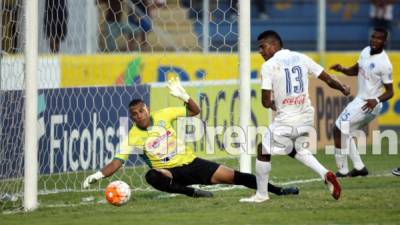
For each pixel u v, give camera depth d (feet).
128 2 162.09
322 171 79.61
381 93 107.04
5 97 96.68
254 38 200.85
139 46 162.20
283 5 208.54
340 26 207.10
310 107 81.61
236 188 94.02
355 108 105.81
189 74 166.40
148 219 71.67
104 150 116.57
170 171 83.71
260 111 131.44
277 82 80.33
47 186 100.42
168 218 72.02
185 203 82.02
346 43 206.08
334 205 78.28
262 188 81.46
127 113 119.03
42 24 119.44
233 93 127.65
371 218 70.38
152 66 164.35
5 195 89.76
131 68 161.27
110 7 153.89
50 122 109.09
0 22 92.94
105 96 116.26
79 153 113.29
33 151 80.69
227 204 80.48
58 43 125.39
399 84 173.27
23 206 81.66
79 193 94.17
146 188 96.68
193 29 180.04
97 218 73.00
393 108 172.45
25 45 80.74
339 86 81.66
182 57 165.99
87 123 114.11
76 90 112.88
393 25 205.77
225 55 167.84
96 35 161.58
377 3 202.69
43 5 117.80
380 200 81.00
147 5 168.25
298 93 80.38
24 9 81.66
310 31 203.72
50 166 109.50
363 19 208.03
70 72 155.94
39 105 107.45
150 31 170.50
